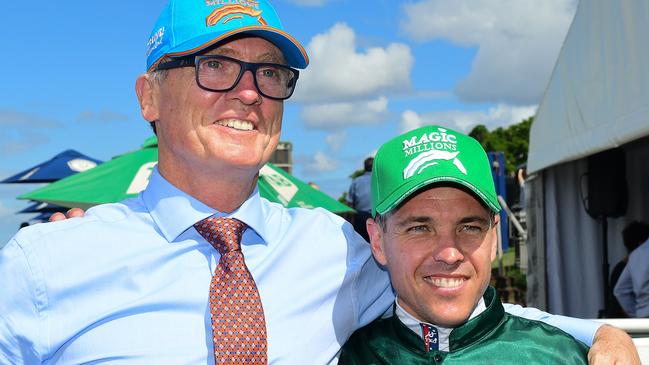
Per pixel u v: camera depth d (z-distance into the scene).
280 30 2.15
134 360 1.97
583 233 7.84
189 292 2.05
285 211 2.46
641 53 4.42
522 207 13.76
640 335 2.40
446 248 2.07
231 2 2.17
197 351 2.00
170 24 2.17
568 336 2.16
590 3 5.42
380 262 2.29
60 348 2.00
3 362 1.96
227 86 2.12
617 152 6.85
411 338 2.14
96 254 2.05
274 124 2.22
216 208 2.20
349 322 2.30
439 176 2.06
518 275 12.08
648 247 5.79
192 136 2.12
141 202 2.27
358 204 10.02
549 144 7.00
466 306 2.10
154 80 2.22
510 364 2.07
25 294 1.96
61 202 4.93
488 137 39.50
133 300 2.02
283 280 2.20
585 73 5.65
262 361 2.01
